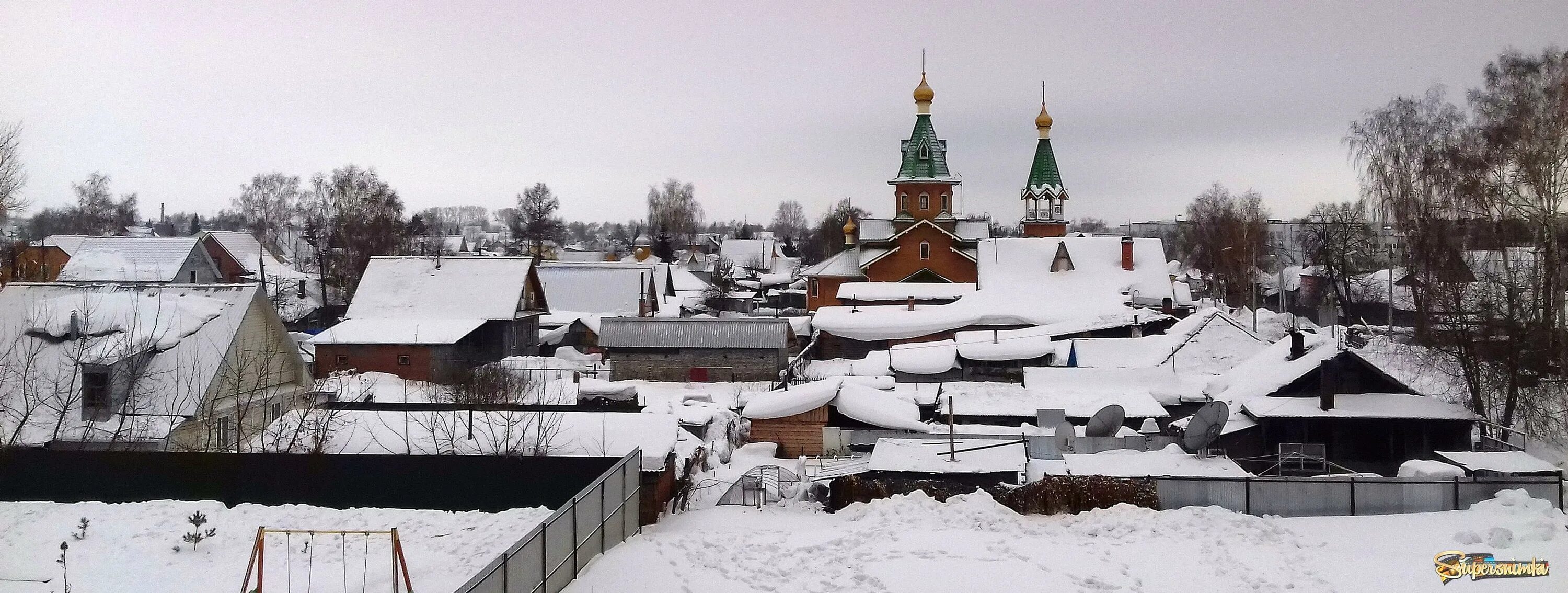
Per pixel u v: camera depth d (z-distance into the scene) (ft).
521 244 456.86
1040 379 143.84
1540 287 118.62
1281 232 506.07
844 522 73.36
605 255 464.24
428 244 472.03
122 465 80.89
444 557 67.05
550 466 79.36
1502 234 129.90
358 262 302.04
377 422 96.68
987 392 138.82
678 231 486.38
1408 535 62.39
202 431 99.96
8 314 105.81
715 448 109.60
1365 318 259.19
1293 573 56.34
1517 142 127.65
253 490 80.59
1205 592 54.13
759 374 187.52
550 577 54.19
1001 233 540.11
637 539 68.08
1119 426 93.45
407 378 190.49
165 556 66.23
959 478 77.56
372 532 54.90
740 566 60.95
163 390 98.84
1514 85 130.00
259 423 109.81
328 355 192.34
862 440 117.08
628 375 188.75
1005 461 81.92
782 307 364.17
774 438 119.44
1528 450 105.40
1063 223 309.22
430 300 212.23
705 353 188.14
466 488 79.66
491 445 88.28
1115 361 172.35
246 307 107.45
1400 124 153.48
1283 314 260.21
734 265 447.01
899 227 287.48
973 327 222.07
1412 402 105.50
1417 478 69.46
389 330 196.34
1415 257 142.51
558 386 166.09
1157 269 255.50
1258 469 98.99
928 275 278.05
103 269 246.06
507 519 76.38
